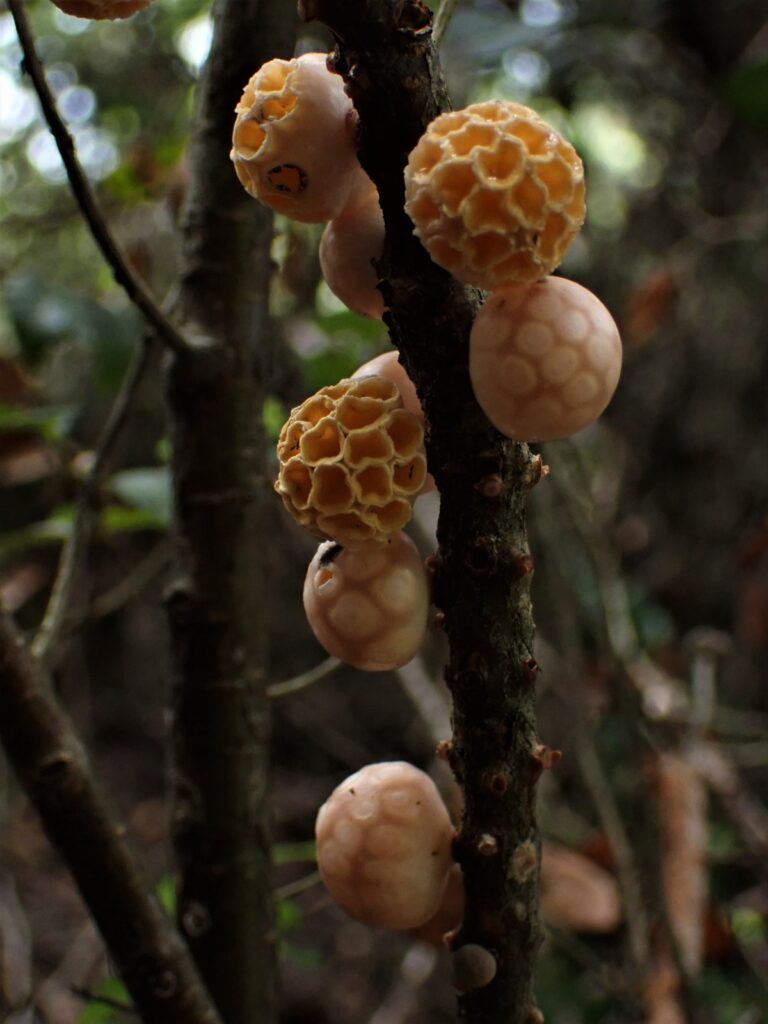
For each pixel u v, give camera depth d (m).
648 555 1.11
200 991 0.33
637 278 1.04
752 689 1.02
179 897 0.38
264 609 0.38
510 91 1.03
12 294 0.65
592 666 0.76
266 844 0.38
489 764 0.27
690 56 1.02
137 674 1.39
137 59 0.94
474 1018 0.29
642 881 0.62
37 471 0.64
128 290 0.34
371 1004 1.00
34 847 1.15
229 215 0.37
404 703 1.30
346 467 0.25
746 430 1.08
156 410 0.89
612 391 0.24
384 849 0.28
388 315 0.25
